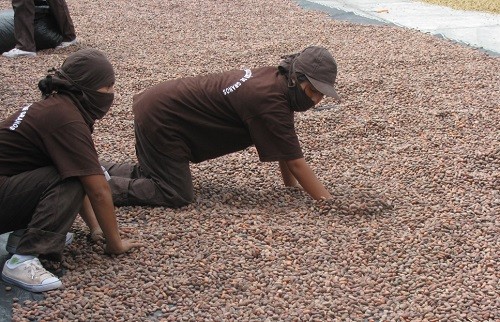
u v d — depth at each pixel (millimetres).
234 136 4848
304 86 4570
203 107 4762
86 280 3994
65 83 3969
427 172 5539
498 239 4531
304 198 5070
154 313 3783
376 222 4730
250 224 4648
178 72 8336
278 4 12781
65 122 3902
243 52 9211
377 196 5012
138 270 4109
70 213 3959
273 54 9125
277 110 4609
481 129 6449
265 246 4383
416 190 5250
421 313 3783
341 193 5078
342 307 3812
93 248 4312
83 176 3912
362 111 6969
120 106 7113
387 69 8344
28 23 9180
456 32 10492
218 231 4562
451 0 12938
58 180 3914
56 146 3893
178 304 3846
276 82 4648
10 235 4172
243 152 5957
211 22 11297
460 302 3875
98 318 3689
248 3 12883
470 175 5441
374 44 9562
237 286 3988
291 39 9945
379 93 7480
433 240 4504
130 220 4703
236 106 4684
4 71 8445
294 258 4277
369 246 4406
